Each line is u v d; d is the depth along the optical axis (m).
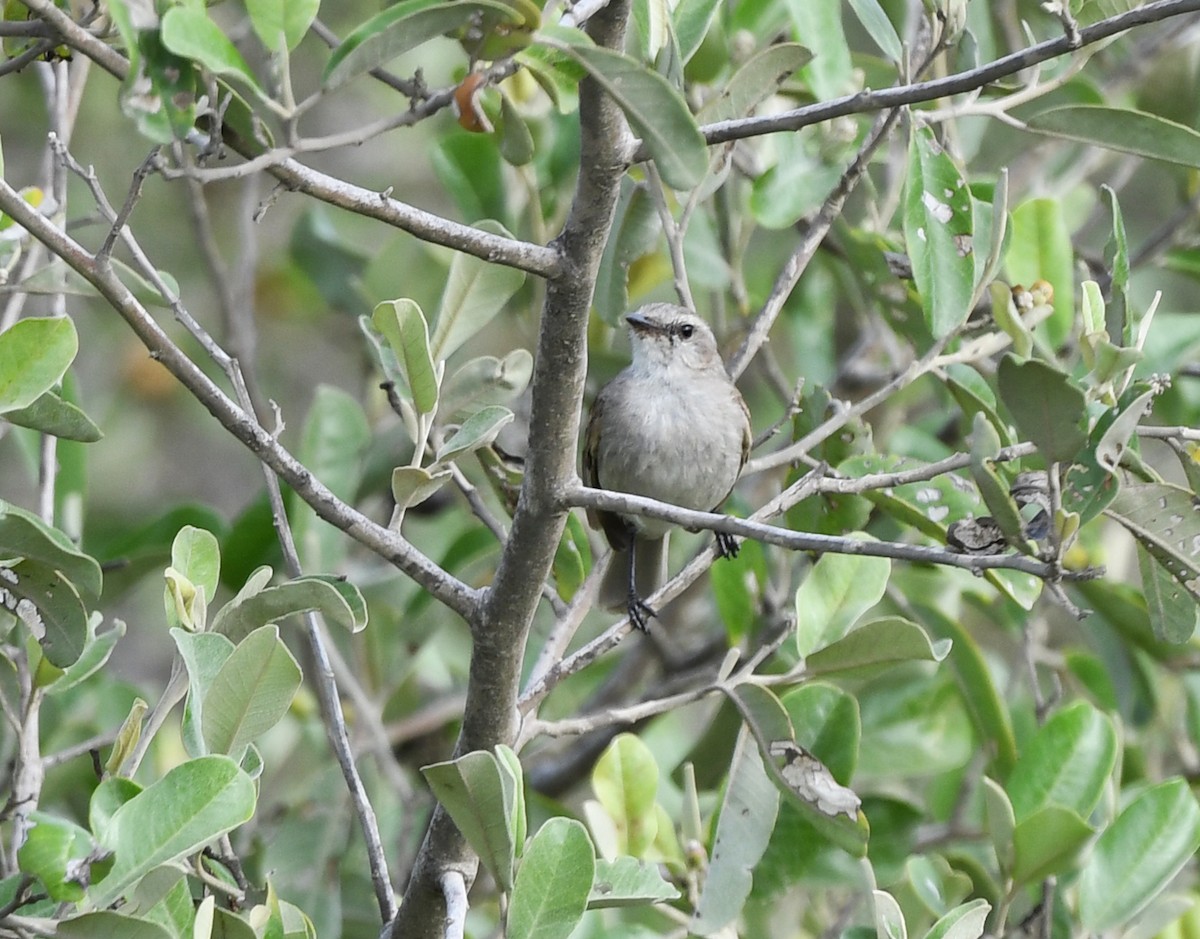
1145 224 15.62
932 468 7.48
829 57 9.99
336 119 16.89
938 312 8.47
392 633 11.86
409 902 6.92
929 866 8.34
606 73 5.39
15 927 5.22
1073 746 8.52
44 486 8.22
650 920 9.16
